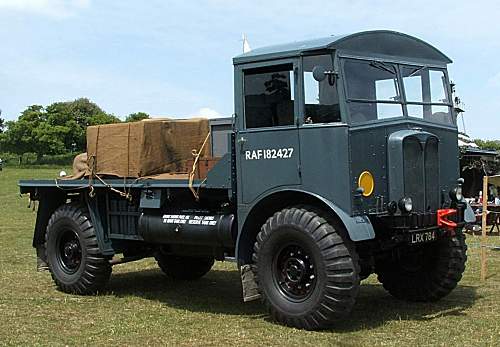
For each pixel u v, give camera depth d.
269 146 6.67
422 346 5.80
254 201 6.77
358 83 6.47
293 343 5.94
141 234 7.88
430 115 7.19
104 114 85.81
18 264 10.95
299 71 6.49
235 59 6.92
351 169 6.21
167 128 8.10
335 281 6.09
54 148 79.94
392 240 6.54
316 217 6.27
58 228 8.72
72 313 7.39
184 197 7.70
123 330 6.57
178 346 5.96
